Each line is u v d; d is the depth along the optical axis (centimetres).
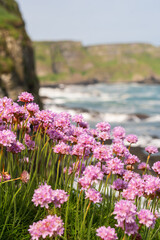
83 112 3125
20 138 298
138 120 2508
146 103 4831
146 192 253
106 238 202
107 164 261
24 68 2916
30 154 324
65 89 11094
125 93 8312
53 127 303
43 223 204
